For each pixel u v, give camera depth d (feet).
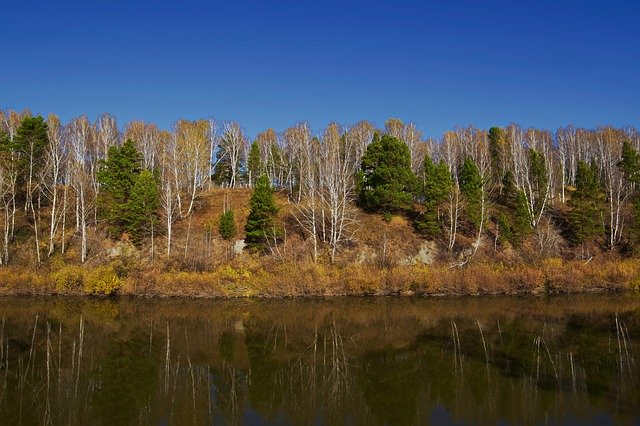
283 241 144.15
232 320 93.81
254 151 219.20
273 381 55.98
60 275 122.52
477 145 223.30
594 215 153.69
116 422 43.47
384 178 155.74
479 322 87.40
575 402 45.27
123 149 154.61
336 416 44.96
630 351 64.44
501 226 148.87
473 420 42.29
